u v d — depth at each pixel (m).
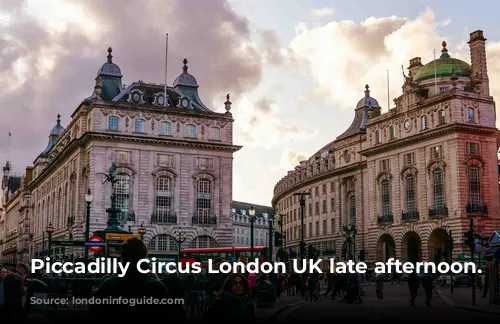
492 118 84.88
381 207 94.62
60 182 110.62
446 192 82.44
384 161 94.88
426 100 86.50
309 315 30.20
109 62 100.62
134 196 89.19
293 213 138.88
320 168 122.19
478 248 63.88
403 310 33.47
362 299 45.56
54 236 110.56
